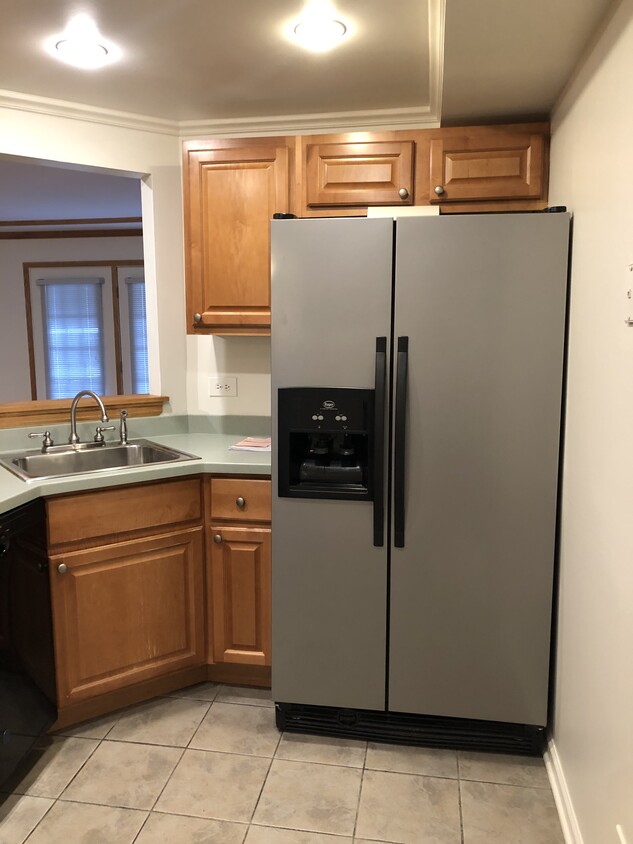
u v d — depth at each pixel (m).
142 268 6.74
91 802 1.92
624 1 1.39
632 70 1.34
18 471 2.22
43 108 2.52
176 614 2.40
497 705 2.14
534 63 1.83
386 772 2.07
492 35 1.65
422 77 2.31
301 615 2.21
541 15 1.53
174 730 2.27
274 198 2.47
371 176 2.37
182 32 1.97
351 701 2.22
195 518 2.41
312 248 2.04
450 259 1.99
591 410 1.68
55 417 2.68
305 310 2.07
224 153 2.48
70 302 6.89
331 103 2.58
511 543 2.07
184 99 2.53
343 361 2.07
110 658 2.28
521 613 2.09
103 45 2.07
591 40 1.67
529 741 2.16
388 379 2.07
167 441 2.79
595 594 1.61
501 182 2.29
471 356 2.01
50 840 1.78
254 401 2.92
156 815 1.87
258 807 1.91
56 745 2.19
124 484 2.22
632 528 1.32
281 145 2.43
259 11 1.84
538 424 2.01
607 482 1.52
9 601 1.90
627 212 1.38
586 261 1.75
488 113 2.27
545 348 1.98
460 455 2.05
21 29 1.96
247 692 2.52
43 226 6.59
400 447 2.05
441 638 2.14
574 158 1.90
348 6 1.80
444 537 2.09
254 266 2.52
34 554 2.04
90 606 2.21
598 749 1.55
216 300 2.57
